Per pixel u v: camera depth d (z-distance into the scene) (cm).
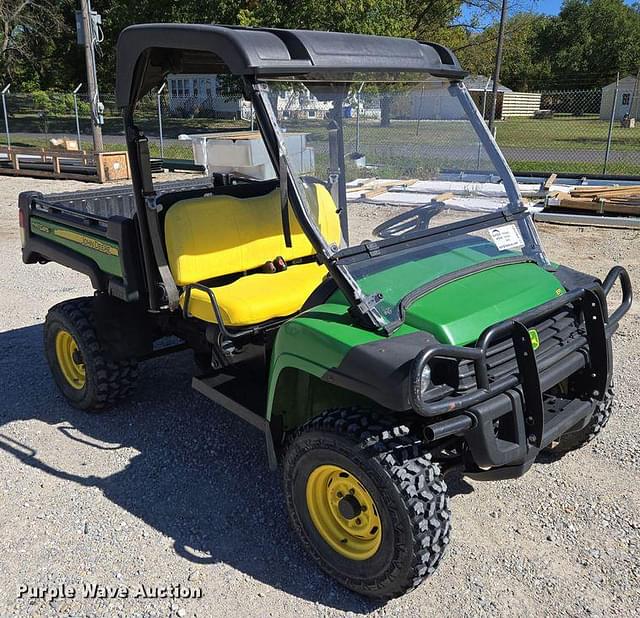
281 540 314
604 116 3672
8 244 888
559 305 276
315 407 308
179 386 467
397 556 253
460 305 271
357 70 293
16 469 372
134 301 375
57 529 322
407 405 234
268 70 264
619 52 5359
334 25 1764
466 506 331
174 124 1445
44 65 3709
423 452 257
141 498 346
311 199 287
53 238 442
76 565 299
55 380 448
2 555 305
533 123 3212
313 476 277
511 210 340
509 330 253
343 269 267
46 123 2669
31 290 688
